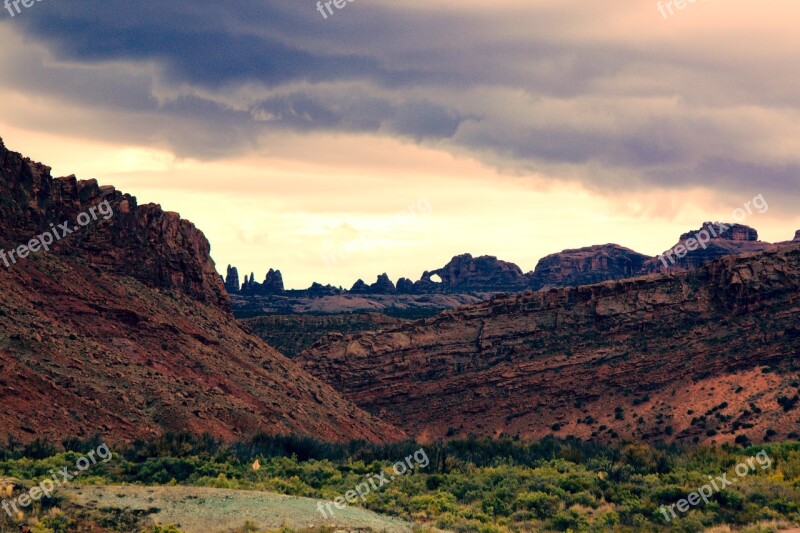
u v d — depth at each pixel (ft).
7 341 249.34
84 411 238.07
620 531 160.35
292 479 188.75
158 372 291.58
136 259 360.48
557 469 220.64
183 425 256.93
